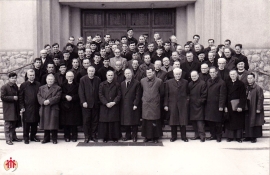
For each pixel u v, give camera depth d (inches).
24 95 355.6
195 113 361.7
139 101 358.9
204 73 374.6
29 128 358.9
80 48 442.3
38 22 535.2
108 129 359.3
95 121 360.8
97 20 598.9
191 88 364.2
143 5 576.1
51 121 350.0
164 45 440.8
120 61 385.7
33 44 535.8
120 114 360.5
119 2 556.7
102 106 357.7
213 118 357.1
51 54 441.1
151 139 365.7
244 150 326.6
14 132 367.2
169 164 284.0
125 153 315.6
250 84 358.6
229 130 360.8
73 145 347.6
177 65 370.6
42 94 353.4
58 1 553.9
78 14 590.2
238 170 269.6
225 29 537.0
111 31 599.5
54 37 556.4
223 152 318.0
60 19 562.9
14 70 527.5
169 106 362.0
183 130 366.0
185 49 426.6
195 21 560.1
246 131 357.1
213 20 537.0
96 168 274.1
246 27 536.1
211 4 539.2
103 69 384.2
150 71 354.9
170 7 592.1
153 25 597.6
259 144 351.3
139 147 337.4
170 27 596.7
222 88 355.3
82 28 597.6
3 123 392.8
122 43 451.2
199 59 404.8
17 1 534.9
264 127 388.8
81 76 381.1
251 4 534.6
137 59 406.6
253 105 354.6
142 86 360.8
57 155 309.4
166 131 390.6
